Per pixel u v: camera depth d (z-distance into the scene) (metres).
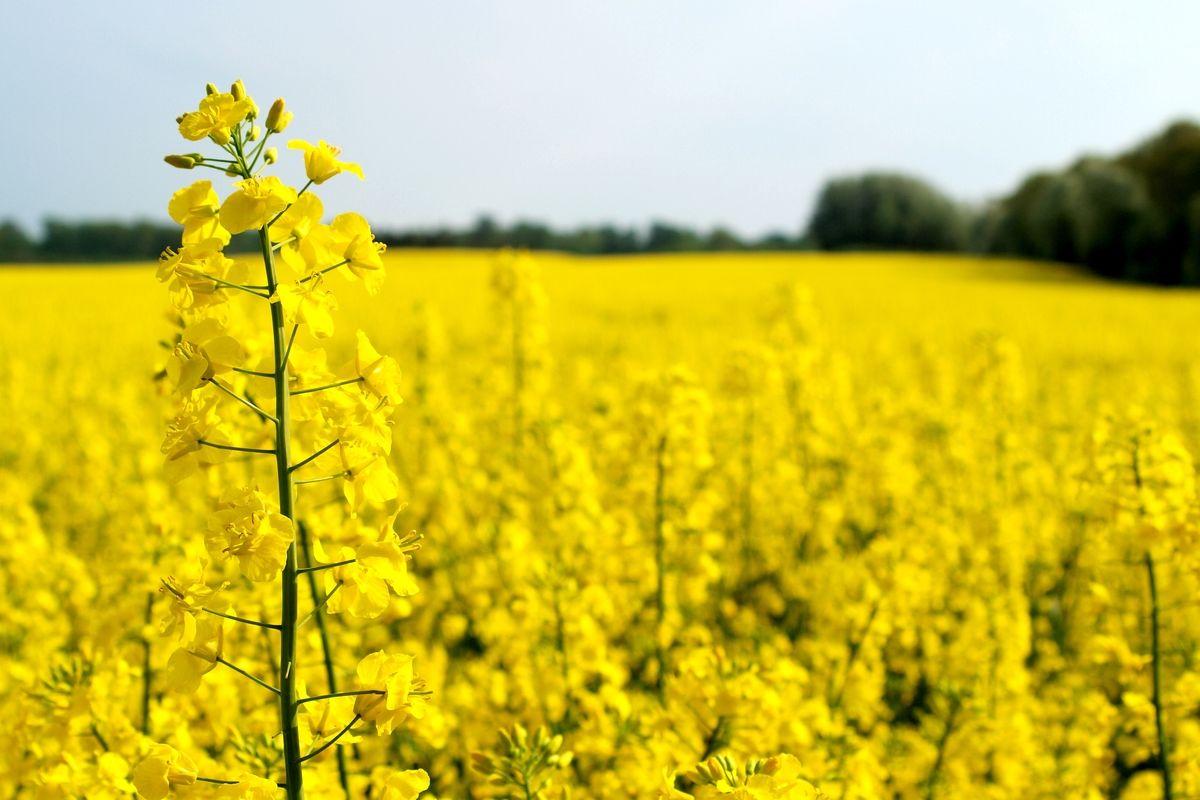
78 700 0.53
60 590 0.82
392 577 0.43
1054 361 3.18
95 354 2.78
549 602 0.67
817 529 1.21
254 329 0.59
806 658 0.89
